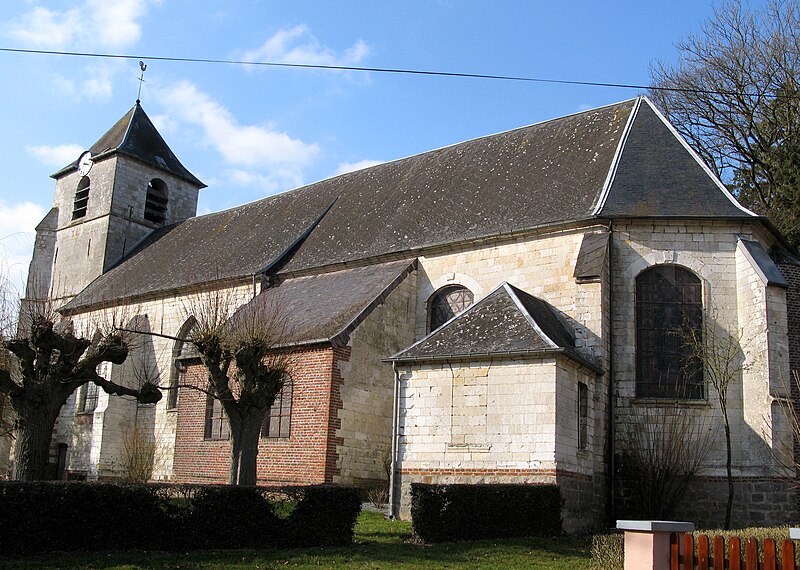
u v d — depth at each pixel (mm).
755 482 17141
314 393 19281
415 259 22484
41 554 10680
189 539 11859
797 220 27000
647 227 19141
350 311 20625
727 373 17562
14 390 14133
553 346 15875
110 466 27406
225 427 21141
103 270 35156
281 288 24859
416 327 21906
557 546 13539
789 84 29078
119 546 11375
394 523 16062
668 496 17500
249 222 31500
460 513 13820
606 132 22469
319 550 12188
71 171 38719
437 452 16984
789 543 7453
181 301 28125
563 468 15859
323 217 27906
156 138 38906
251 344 15492
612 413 18281
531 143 24328
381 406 20297
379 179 28141
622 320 18719
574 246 19562
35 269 38188
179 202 38688
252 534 12352
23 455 14008
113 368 28016
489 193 23094
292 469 19156
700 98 31359
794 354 19406
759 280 17719
